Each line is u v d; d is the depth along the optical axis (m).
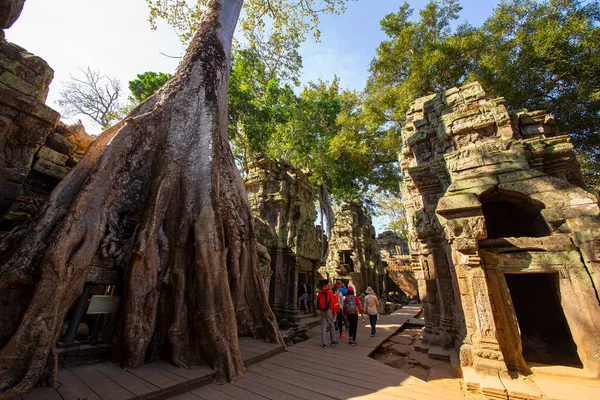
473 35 15.28
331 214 27.94
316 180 23.58
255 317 6.95
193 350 4.78
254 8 14.38
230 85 14.37
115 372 4.18
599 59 12.03
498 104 7.30
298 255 12.27
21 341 3.53
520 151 6.35
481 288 5.25
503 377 4.61
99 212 4.69
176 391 3.86
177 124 6.45
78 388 3.59
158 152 6.15
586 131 13.33
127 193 5.55
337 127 23.14
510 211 7.99
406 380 4.68
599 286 4.69
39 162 6.48
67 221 4.20
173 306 4.91
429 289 7.97
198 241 5.07
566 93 13.22
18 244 4.21
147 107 6.61
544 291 8.03
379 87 19.78
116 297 4.94
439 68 15.99
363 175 22.19
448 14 18.53
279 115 17.19
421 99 10.59
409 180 9.94
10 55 5.09
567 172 7.10
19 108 5.11
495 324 5.19
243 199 7.09
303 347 7.12
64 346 4.49
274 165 14.30
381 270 22.58
